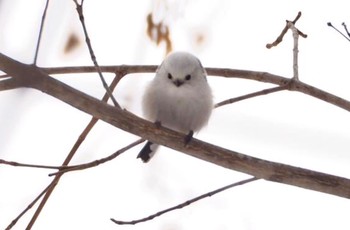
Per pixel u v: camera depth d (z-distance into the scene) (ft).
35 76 21.24
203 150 24.20
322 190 24.04
